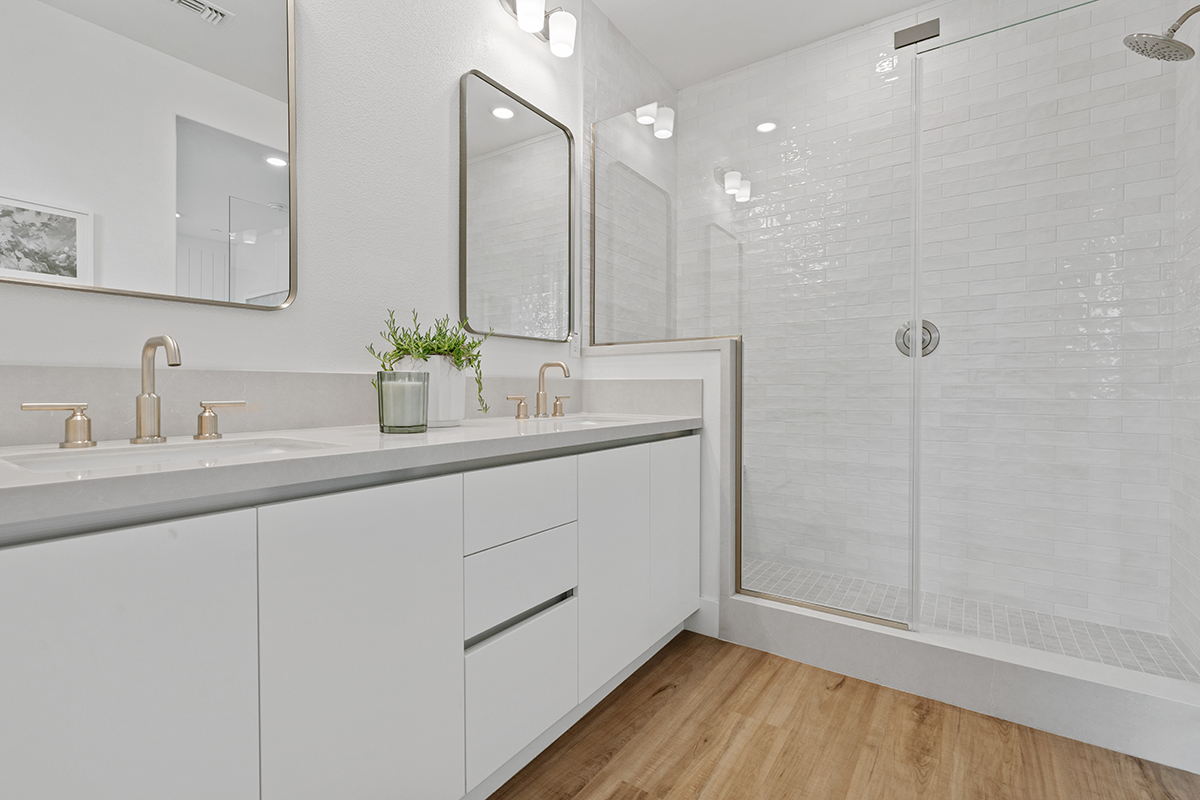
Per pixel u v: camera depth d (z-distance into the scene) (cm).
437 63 179
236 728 75
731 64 268
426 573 101
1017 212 223
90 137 107
